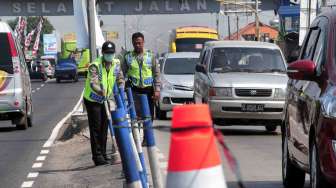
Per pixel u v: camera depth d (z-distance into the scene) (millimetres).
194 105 8398
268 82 36656
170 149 8445
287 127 20188
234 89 36500
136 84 29000
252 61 39062
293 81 20250
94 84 25656
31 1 134625
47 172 26234
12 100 43031
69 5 134875
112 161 26297
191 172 8312
